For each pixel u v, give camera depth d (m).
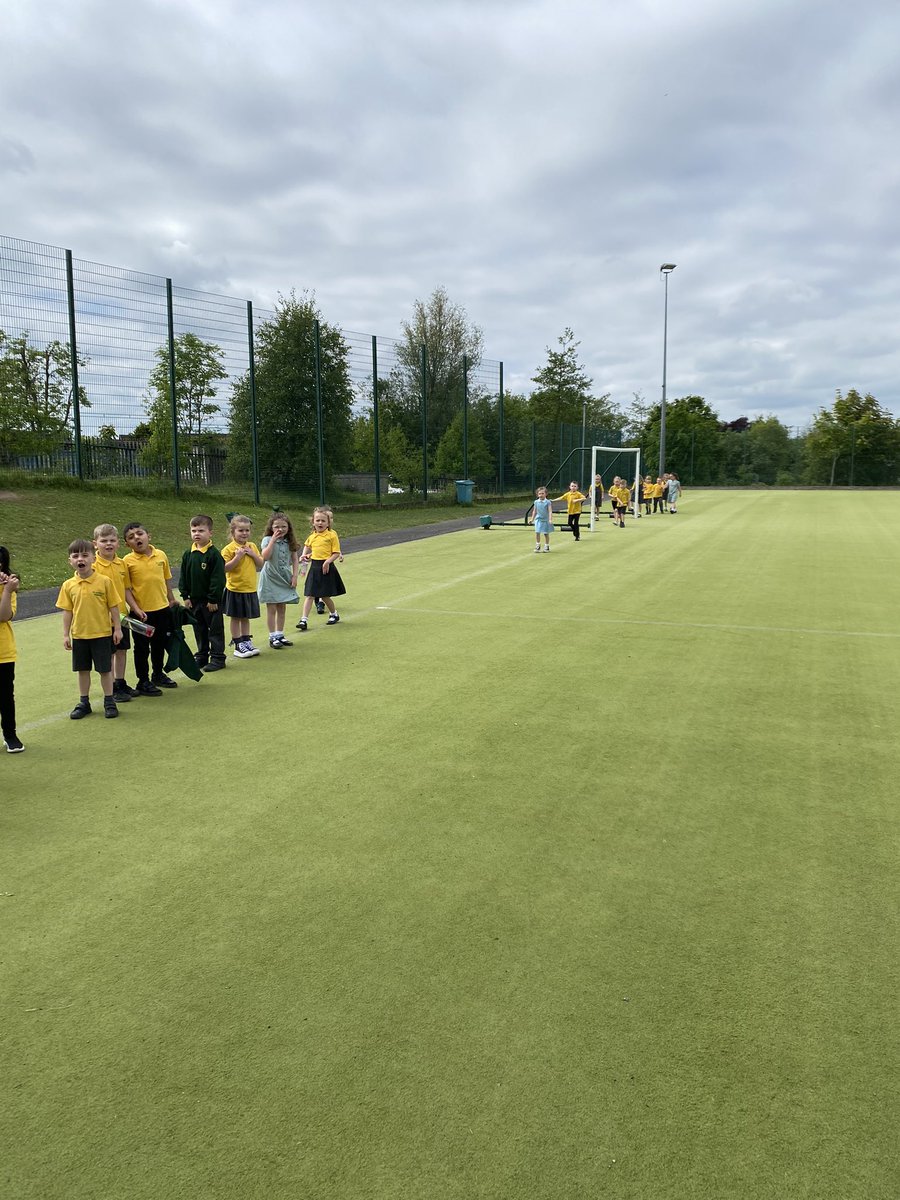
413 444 39.41
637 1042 2.65
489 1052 2.61
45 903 3.54
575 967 3.04
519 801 4.55
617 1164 2.19
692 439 59.56
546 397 61.91
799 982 2.95
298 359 28.67
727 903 3.49
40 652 8.41
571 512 20.16
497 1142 2.27
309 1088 2.47
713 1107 2.38
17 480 18.56
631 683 6.99
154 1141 2.29
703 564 15.34
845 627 9.38
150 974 3.03
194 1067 2.56
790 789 4.70
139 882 3.71
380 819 4.33
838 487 56.41
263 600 8.31
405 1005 2.84
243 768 5.10
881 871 3.76
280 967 3.06
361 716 6.12
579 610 10.55
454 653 8.15
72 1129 2.33
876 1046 2.63
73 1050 2.64
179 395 23.89
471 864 3.84
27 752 5.43
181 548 16.58
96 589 6.05
